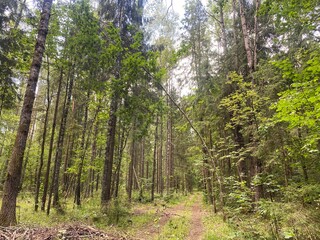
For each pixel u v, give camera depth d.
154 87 13.82
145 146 29.36
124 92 11.90
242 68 11.72
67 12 11.16
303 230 4.71
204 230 8.55
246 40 10.48
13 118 19.97
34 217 9.66
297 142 6.42
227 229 7.52
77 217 10.15
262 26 11.48
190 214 13.22
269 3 8.23
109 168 12.95
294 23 8.12
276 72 7.64
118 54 11.72
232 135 13.94
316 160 6.27
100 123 18.67
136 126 13.89
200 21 16.36
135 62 10.38
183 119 15.58
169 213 12.99
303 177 6.59
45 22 7.78
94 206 14.02
